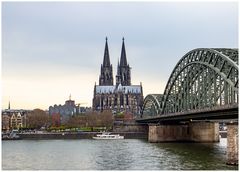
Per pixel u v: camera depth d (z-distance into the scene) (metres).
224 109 87.12
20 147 145.12
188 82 127.44
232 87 90.25
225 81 94.19
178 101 141.12
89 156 105.50
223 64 97.56
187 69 128.38
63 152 120.19
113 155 106.50
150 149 124.00
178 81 142.38
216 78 102.62
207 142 163.12
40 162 92.94
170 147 131.38
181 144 149.75
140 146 141.12
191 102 124.31
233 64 91.56
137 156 101.19
